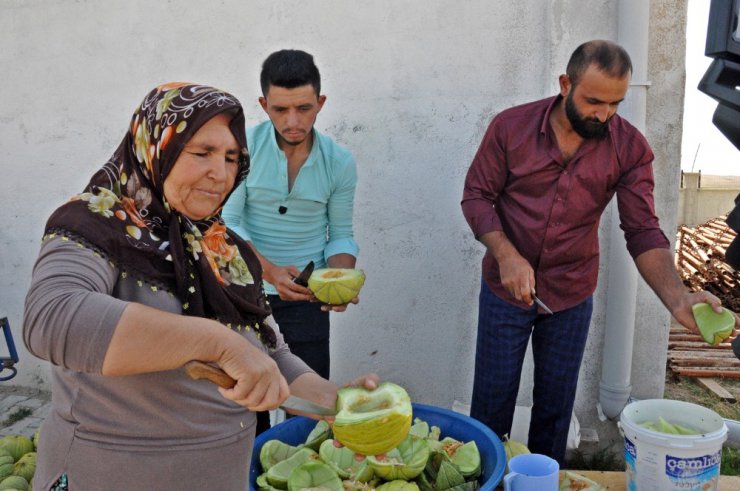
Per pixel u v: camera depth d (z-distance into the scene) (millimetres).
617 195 2934
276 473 2463
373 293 4137
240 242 1819
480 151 2979
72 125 4520
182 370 1496
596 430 3988
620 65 2490
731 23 1946
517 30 3738
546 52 3715
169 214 1519
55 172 4629
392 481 2414
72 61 4418
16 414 4617
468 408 3984
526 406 4004
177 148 1428
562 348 3062
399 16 3850
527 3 3703
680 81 3617
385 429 1690
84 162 4559
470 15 3773
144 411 1478
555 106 2812
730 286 7496
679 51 3592
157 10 4195
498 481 2291
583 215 2885
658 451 2166
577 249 2934
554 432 3180
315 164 3105
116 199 1451
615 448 3961
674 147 3676
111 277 1368
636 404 2434
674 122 3658
